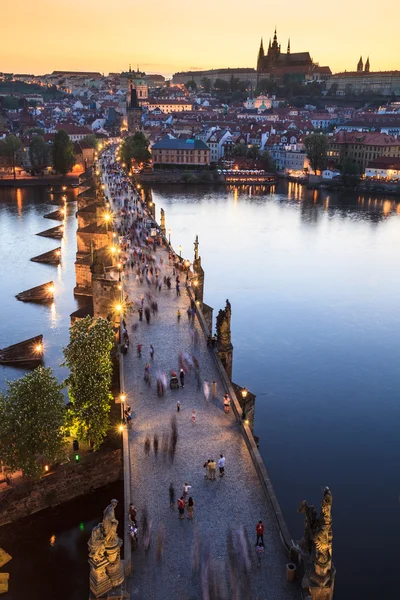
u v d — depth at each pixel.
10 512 55.97
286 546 38.84
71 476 58.41
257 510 42.88
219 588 36.00
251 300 131.62
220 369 64.00
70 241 172.38
